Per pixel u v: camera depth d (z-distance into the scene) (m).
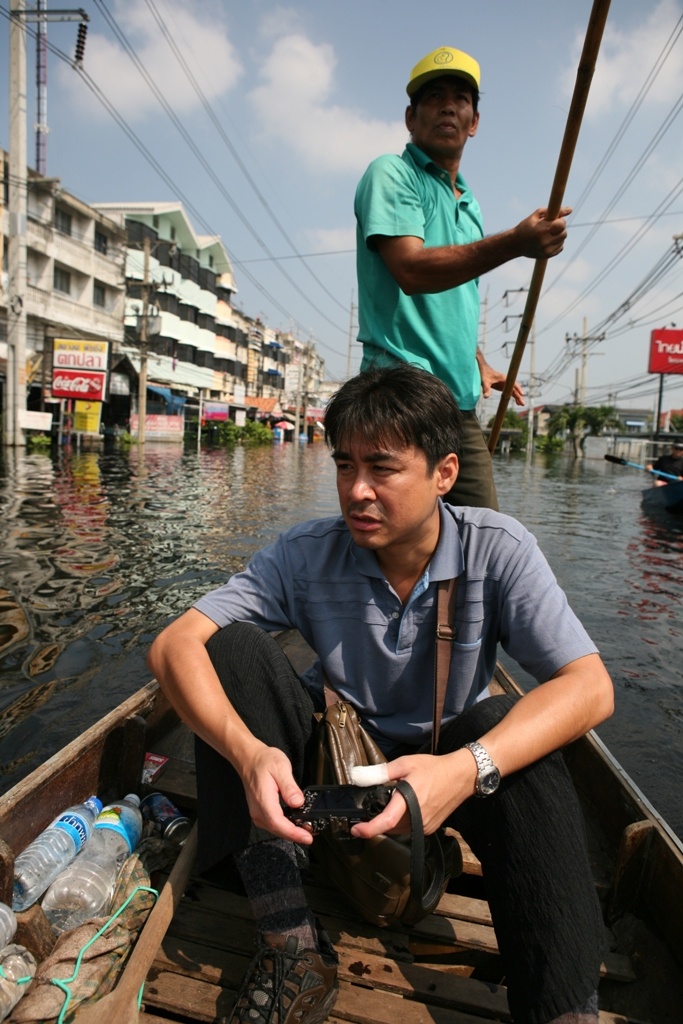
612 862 1.94
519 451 51.94
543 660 1.49
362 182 2.46
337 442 1.42
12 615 4.91
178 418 30.91
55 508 9.61
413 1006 1.47
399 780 1.27
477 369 2.66
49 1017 1.39
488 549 1.55
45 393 23.22
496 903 1.34
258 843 1.42
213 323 42.19
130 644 4.46
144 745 2.22
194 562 6.82
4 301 21.42
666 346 31.67
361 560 1.56
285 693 1.52
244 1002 1.30
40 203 23.23
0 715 3.42
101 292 27.89
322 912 1.73
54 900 1.69
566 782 1.36
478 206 2.79
